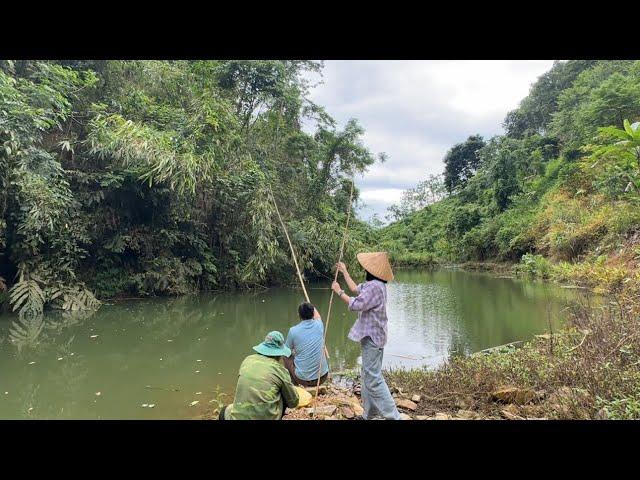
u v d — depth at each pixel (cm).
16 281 868
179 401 408
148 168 952
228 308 949
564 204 1738
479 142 3884
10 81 718
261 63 1333
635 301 586
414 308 973
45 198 762
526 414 338
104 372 500
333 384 460
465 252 2538
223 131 1094
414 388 413
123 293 1052
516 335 688
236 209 1210
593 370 375
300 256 1335
